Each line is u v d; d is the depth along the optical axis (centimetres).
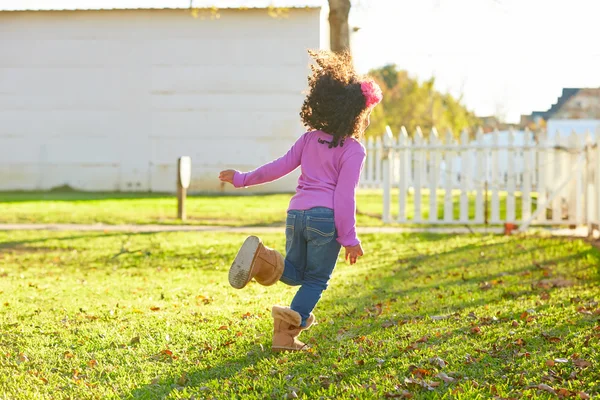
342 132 411
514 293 638
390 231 1210
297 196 418
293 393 359
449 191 1275
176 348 455
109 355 442
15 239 1083
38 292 671
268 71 2228
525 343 447
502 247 1001
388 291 677
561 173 1224
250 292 682
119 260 931
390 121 4003
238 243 1045
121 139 2277
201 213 1492
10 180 2300
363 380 384
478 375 391
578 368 396
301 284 433
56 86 2288
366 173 2267
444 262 877
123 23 2259
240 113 2241
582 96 5994
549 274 759
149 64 2261
